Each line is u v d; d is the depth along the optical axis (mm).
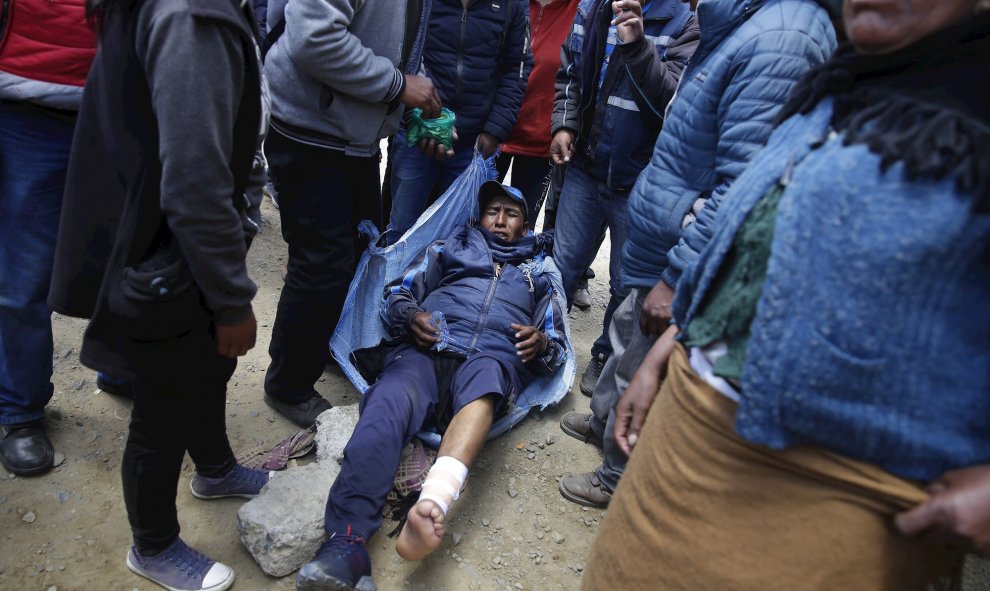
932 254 728
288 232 2297
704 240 1534
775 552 898
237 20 1165
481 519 2291
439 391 2467
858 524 848
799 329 806
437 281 2842
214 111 1175
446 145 2637
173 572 1832
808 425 830
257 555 1929
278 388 2516
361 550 1902
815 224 794
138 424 1581
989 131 700
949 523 773
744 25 1559
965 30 758
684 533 980
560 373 2826
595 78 2645
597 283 4348
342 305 2453
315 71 1991
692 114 1691
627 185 2668
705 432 956
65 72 1774
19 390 2094
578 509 2402
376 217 2738
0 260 1934
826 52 1497
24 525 1972
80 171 1339
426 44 3000
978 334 769
